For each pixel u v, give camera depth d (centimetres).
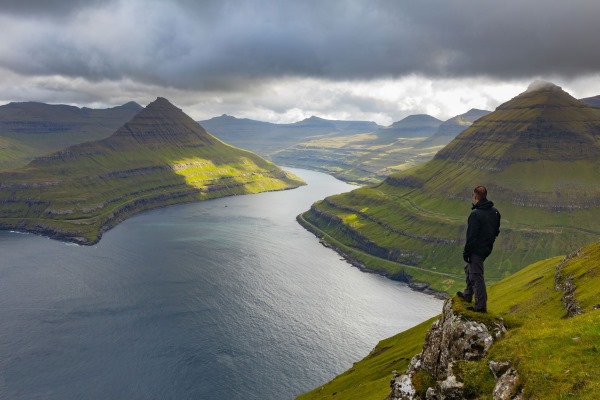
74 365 17162
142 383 15962
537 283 11881
